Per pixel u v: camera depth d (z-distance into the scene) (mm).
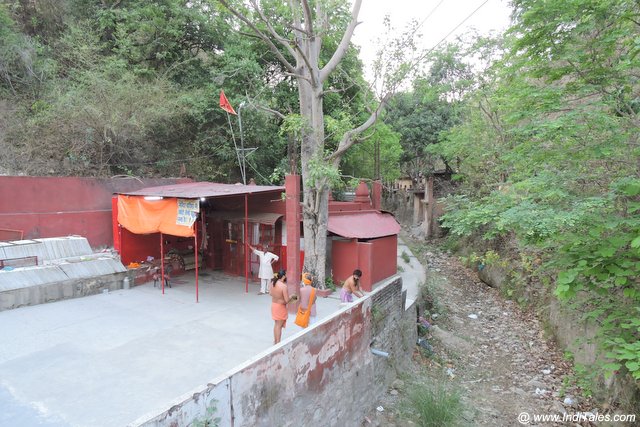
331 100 17453
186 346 7387
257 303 10156
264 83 17562
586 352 9734
